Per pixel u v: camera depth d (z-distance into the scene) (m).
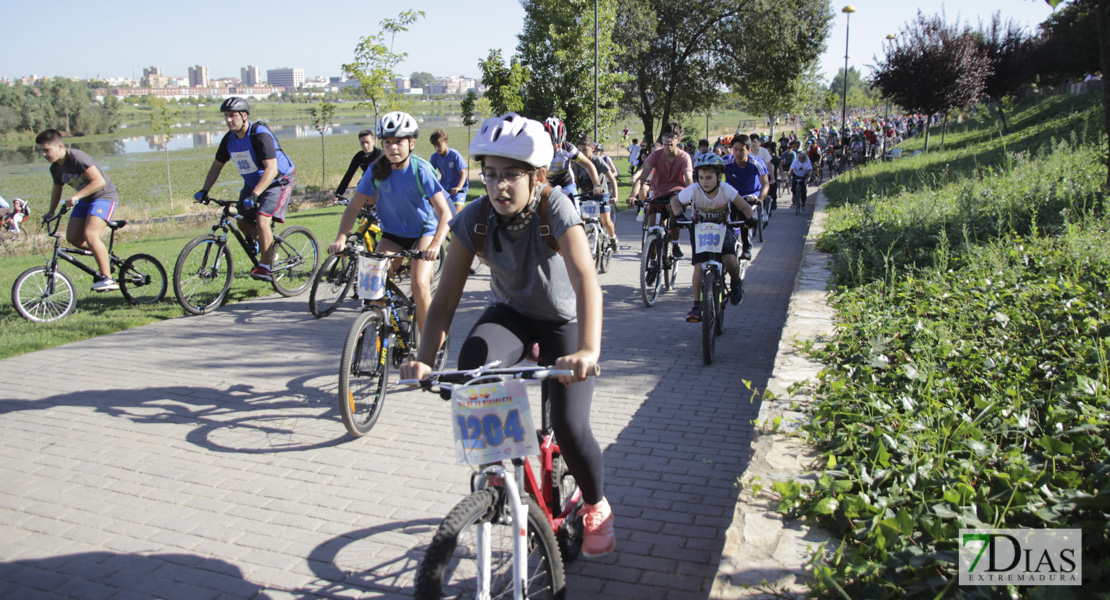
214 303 8.64
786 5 36.12
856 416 3.87
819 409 4.06
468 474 4.37
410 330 5.54
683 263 11.83
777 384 4.66
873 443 3.54
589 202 10.34
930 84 28.88
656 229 8.95
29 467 4.47
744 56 37.38
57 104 103.81
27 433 4.98
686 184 9.07
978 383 4.28
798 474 3.46
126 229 18.77
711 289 6.40
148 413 5.34
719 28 37.44
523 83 28.14
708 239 6.65
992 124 36.19
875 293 6.76
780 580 2.71
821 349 5.37
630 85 38.88
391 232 5.94
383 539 3.65
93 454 4.65
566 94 27.83
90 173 8.09
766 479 3.44
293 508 3.97
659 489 4.11
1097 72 34.59
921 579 2.54
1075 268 6.57
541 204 2.81
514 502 2.48
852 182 22.59
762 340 7.22
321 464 4.51
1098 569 2.44
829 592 2.61
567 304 3.00
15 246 16.09
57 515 3.91
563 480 3.30
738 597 2.63
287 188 8.85
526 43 29.27
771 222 17.72
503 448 2.51
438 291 2.96
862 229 10.71
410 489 4.18
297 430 5.05
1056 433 3.44
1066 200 9.59
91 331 7.53
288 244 9.30
